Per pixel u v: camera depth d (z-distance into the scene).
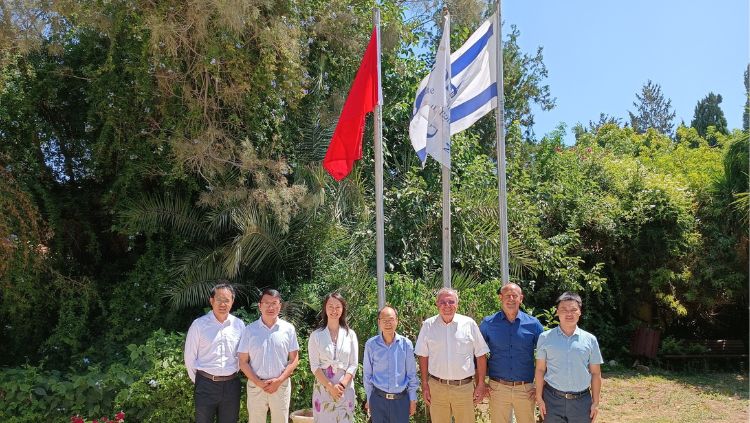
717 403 8.36
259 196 7.52
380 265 6.29
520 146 12.75
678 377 10.19
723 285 10.86
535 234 10.12
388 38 9.88
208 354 5.25
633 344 11.16
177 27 7.42
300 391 6.31
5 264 7.43
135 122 8.27
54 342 7.89
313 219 8.02
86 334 8.15
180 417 6.06
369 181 9.37
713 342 11.06
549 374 4.84
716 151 14.12
